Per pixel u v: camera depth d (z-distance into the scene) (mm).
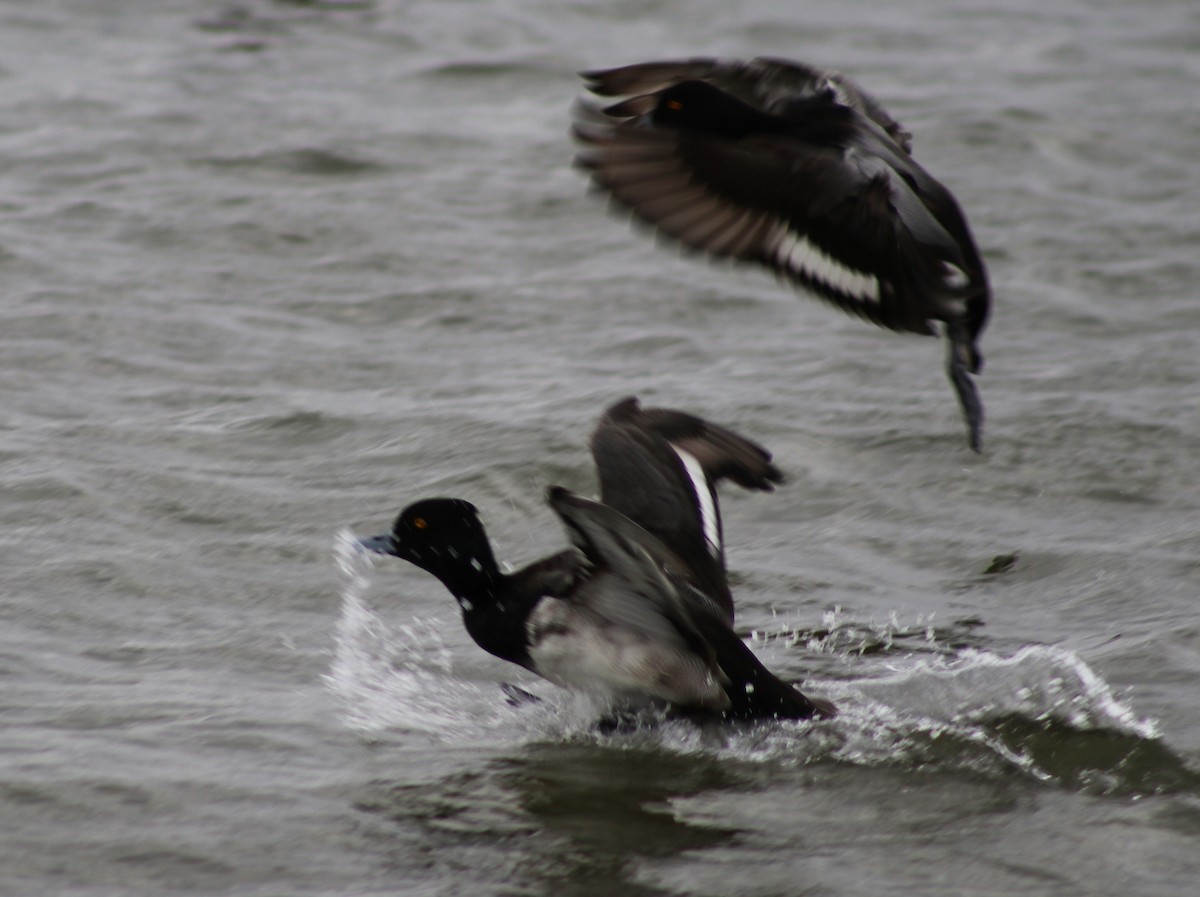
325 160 20469
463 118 22484
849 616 10656
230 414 13781
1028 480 12711
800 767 8742
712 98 7016
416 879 7336
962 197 19484
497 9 28359
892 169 7109
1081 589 10977
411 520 9289
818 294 6738
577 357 15289
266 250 17781
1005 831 7941
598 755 8867
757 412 13875
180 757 8453
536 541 11812
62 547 11172
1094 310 16297
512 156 20953
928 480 12734
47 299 16078
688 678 8945
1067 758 8766
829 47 26344
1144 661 9812
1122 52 26094
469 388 14484
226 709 9125
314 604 10703
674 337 15781
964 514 12211
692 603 8633
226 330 15688
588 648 9039
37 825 7602
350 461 12906
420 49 25875
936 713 9320
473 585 9281
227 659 9820
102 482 12242
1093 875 7457
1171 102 23203
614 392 14273
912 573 11344
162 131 21359
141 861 7328
